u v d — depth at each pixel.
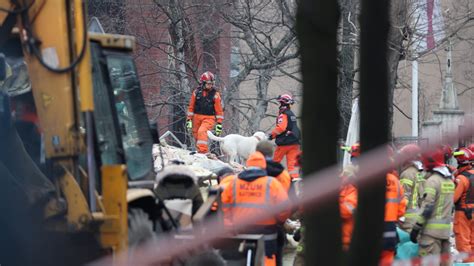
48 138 17.64
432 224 31.38
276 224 25.89
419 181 33.22
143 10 71.06
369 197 6.81
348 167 23.34
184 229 21.03
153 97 71.31
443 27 65.25
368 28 6.58
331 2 6.55
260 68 68.06
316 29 6.57
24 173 17.45
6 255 17.36
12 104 19.33
